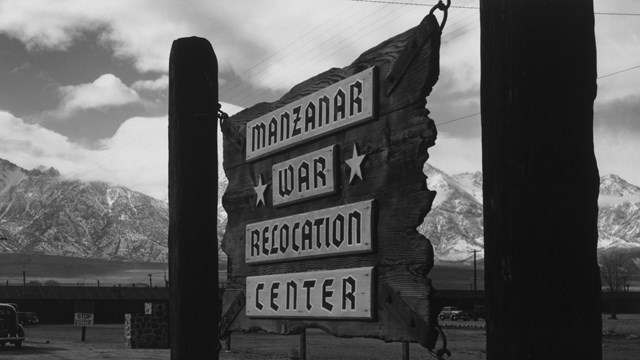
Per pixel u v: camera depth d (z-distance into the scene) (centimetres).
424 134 324
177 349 445
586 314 237
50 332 5125
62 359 2064
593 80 252
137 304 8188
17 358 2106
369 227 351
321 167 396
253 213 468
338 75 389
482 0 264
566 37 248
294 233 417
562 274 238
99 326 6838
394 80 344
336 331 377
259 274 456
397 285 335
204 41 473
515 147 246
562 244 239
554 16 248
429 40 323
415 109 331
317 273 392
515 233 243
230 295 484
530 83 246
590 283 240
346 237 370
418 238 326
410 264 329
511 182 246
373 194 357
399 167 340
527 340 238
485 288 253
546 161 243
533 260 240
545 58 246
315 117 404
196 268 450
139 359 2058
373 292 348
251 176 472
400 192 338
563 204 241
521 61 248
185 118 463
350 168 373
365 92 361
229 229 493
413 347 3164
